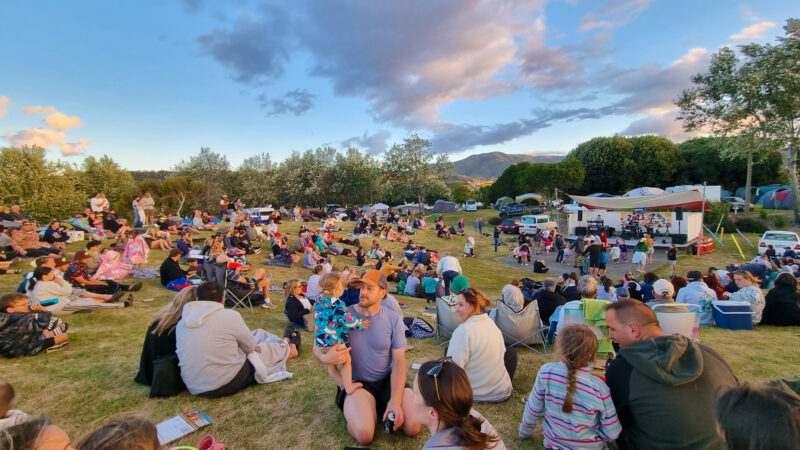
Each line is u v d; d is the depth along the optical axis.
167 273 10.30
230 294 8.90
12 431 1.68
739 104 27.83
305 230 20.44
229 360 4.26
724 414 1.21
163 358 4.30
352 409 3.34
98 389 4.48
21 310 5.64
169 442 3.44
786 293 8.01
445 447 1.79
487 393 4.23
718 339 6.86
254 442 3.51
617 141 56.94
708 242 23.31
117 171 46.91
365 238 27.08
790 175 28.97
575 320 5.20
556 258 23.52
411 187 59.22
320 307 3.45
